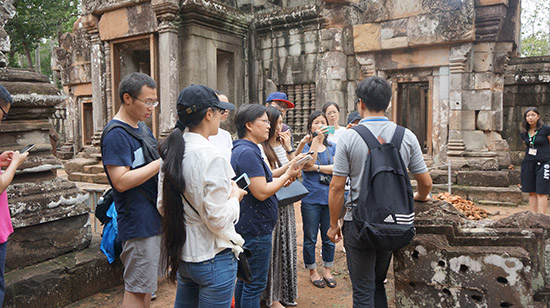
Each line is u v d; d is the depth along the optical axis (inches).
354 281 93.9
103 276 145.7
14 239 129.1
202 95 74.6
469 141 319.9
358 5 358.6
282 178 100.2
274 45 378.3
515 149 353.1
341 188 94.2
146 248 99.0
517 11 366.9
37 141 146.9
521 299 93.0
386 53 339.3
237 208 75.5
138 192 98.7
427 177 95.9
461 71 312.0
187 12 321.7
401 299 106.0
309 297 142.1
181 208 74.2
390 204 83.9
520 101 350.0
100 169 377.1
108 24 361.7
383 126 91.8
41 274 127.6
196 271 75.0
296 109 374.3
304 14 352.5
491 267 95.6
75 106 564.1
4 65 141.8
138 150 100.3
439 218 104.3
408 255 104.3
